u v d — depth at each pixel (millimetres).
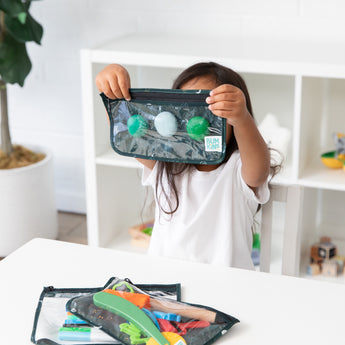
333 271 1921
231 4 2082
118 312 867
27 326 875
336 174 1825
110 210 2160
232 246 1251
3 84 2139
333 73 1645
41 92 2496
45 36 2396
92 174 2033
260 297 947
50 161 2246
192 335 836
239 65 1734
